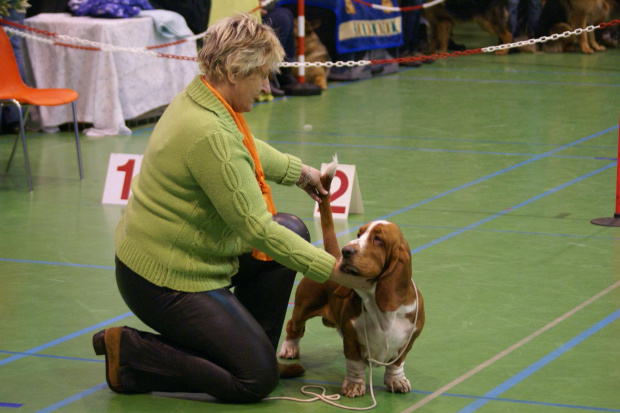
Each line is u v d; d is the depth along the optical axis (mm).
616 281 5203
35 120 10219
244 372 3523
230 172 3361
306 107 11852
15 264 5574
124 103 10133
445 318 4613
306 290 3896
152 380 3660
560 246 5930
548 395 3688
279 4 13312
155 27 10461
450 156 8906
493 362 4047
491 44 19156
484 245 5945
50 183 7828
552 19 18125
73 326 4531
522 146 9383
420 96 12789
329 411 3539
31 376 3912
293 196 7367
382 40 14875
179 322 3510
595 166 8430
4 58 7824
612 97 12539
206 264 3537
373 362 3613
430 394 3709
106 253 5828
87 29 9758
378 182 7816
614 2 18828
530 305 4805
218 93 3447
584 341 4297
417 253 5762
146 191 3518
